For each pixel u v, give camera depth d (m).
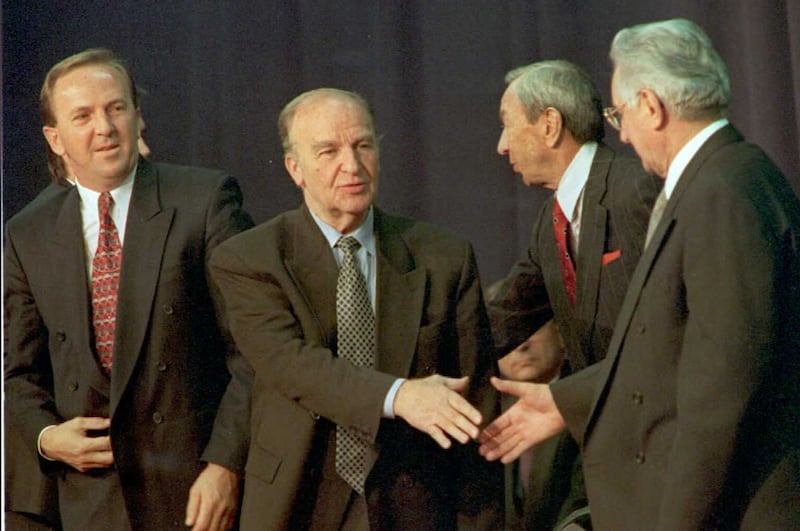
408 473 3.79
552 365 4.38
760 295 3.12
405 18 4.87
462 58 4.84
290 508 3.73
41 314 4.20
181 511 4.06
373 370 3.69
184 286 4.12
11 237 4.23
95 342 4.16
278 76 4.86
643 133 3.52
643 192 4.00
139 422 4.10
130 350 4.09
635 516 3.40
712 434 3.11
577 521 4.20
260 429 3.82
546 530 4.26
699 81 3.42
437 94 4.84
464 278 3.87
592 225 4.10
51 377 4.23
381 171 4.82
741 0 4.68
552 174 4.21
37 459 4.14
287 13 4.91
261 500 3.76
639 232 4.01
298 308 3.76
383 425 3.77
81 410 4.14
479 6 4.84
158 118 4.84
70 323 4.15
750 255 3.15
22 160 4.73
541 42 4.81
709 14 4.72
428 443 3.83
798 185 4.64
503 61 4.83
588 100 4.16
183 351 4.11
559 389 3.75
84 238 4.20
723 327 3.12
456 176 4.81
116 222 4.20
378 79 4.85
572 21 4.79
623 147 4.59
